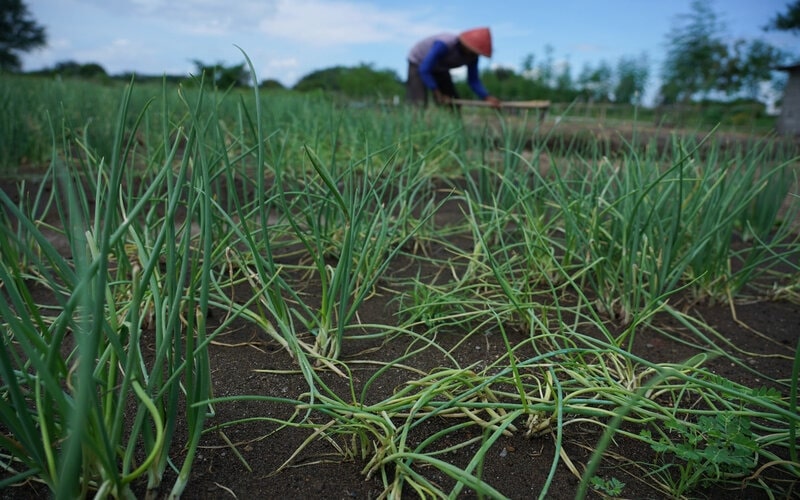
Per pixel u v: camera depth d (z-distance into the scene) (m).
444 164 3.55
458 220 2.77
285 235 2.33
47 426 0.82
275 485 0.99
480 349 1.52
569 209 1.90
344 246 1.34
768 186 2.48
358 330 1.61
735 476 1.05
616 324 1.70
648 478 1.05
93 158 1.63
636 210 1.60
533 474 1.04
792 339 1.66
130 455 0.84
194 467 1.01
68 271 0.83
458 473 0.83
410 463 1.03
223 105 4.51
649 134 4.75
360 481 1.00
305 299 1.80
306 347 1.42
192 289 0.93
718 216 1.86
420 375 1.38
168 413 0.90
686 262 1.66
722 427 0.96
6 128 3.42
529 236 1.99
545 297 1.86
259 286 1.78
